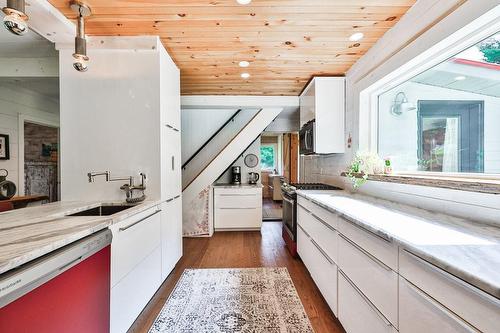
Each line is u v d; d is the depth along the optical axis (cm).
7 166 349
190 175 486
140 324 188
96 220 144
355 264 151
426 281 92
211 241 398
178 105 291
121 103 228
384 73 217
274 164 956
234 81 349
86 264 127
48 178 498
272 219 553
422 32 172
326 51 252
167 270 257
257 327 184
